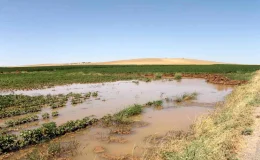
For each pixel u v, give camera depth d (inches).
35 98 990.4
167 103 868.0
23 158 408.8
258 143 363.9
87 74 2497.5
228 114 508.1
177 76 1972.2
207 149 330.0
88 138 497.7
